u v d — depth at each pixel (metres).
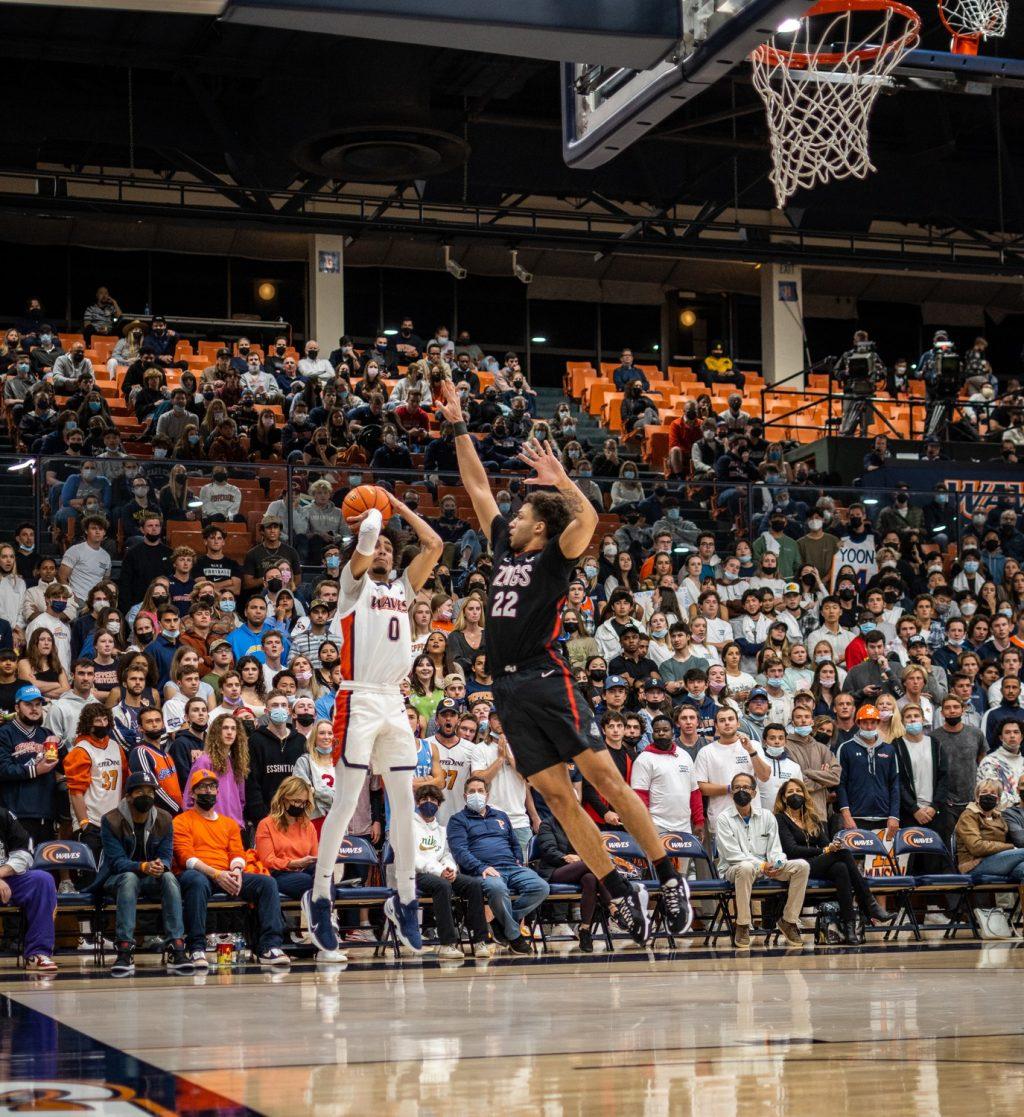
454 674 11.34
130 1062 4.39
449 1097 3.78
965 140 25.12
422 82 19.27
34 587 12.43
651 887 10.39
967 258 25.06
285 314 25.73
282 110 20.75
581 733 5.38
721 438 20.20
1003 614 14.65
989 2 13.98
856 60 13.15
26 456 12.94
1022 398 23.70
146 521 13.03
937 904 11.90
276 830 9.58
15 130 20.30
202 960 8.65
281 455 16.20
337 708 7.69
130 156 21.50
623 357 24.19
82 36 18.70
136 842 9.00
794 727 11.56
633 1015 5.58
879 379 21.56
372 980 7.41
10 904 8.60
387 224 22.11
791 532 15.46
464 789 10.52
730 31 7.16
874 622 14.45
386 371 21.77
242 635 12.04
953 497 16.27
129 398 18.72
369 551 7.50
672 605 13.83
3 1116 3.49
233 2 6.20
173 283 25.16
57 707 10.31
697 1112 3.55
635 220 23.67
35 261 24.42
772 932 10.91
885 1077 4.05
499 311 26.92
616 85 8.32
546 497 5.52
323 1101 3.72
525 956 9.36
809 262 24.31
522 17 6.71
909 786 11.75
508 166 22.81
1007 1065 4.26
